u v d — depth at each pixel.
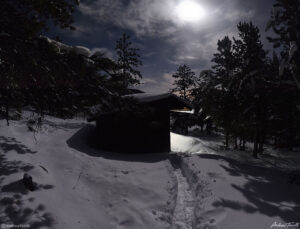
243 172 8.28
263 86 9.20
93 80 4.91
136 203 5.89
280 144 20.39
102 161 9.08
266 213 4.86
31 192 5.09
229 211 5.07
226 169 8.66
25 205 4.51
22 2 3.96
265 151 19.22
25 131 9.88
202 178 7.43
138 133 12.74
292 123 18.20
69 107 4.88
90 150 11.00
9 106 4.62
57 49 4.45
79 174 7.30
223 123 13.73
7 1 3.90
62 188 5.93
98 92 5.04
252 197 5.82
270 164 11.98
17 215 4.17
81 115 5.28
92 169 7.96
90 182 6.93
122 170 8.30
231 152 14.83
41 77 4.55
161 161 10.34
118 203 5.83
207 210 5.22
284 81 8.27
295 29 7.07
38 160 7.37
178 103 13.52
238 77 12.74
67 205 5.10
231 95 12.71
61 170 7.27
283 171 8.84
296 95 9.91
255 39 15.34
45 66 4.45
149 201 6.06
